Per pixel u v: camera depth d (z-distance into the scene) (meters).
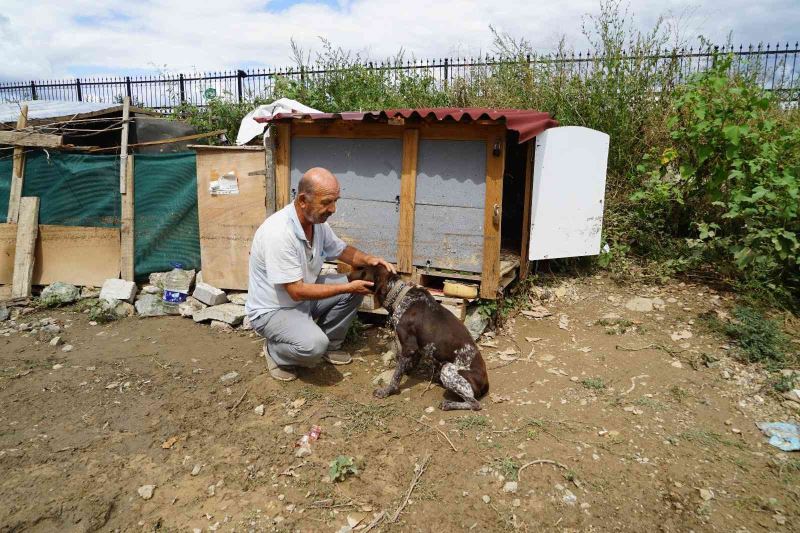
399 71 9.66
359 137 4.88
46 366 4.61
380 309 4.96
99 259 6.24
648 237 6.09
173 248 6.16
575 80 7.53
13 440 3.48
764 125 5.20
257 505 2.87
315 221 3.73
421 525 2.69
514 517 2.71
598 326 4.87
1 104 8.78
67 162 6.15
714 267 5.66
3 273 6.27
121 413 3.80
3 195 6.38
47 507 2.85
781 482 2.89
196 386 4.18
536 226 5.22
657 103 7.12
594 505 2.77
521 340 4.70
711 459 3.10
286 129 5.09
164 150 7.51
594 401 3.73
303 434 3.47
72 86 15.27
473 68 9.43
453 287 4.68
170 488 3.03
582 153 5.37
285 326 3.91
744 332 4.28
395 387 3.90
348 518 2.75
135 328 5.46
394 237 4.92
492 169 4.48
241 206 5.54
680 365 4.14
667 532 2.59
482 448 3.24
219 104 9.70
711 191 5.39
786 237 4.63
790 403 3.59
